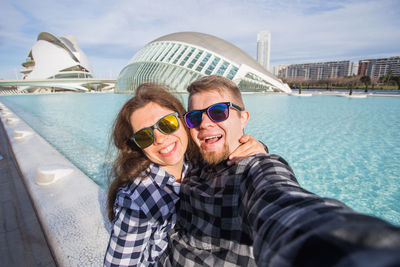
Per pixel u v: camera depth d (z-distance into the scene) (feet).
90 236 6.94
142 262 4.22
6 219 9.31
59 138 28.91
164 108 4.10
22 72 208.33
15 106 72.13
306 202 1.88
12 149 17.74
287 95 87.81
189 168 4.70
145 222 3.69
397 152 22.22
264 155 3.28
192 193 3.67
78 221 7.63
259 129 31.83
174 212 4.15
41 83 160.25
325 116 40.27
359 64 331.16
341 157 21.21
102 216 7.88
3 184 12.66
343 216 1.41
